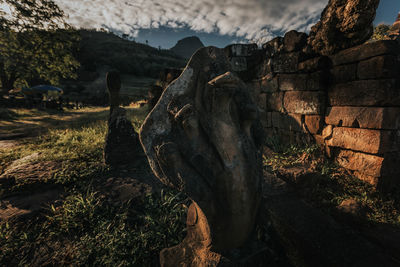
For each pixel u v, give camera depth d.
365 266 1.63
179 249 1.74
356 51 2.93
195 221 1.71
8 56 17.05
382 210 2.47
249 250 1.64
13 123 9.43
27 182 3.14
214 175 1.30
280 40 4.20
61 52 18.41
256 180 1.43
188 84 1.45
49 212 2.70
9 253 2.14
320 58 3.40
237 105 1.51
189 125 1.30
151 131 1.47
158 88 5.35
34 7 15.86
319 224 2.07
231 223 1.36
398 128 2.79
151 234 2.36
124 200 2.88
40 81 28.69
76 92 35.25
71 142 5.32
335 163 3.32
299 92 3.84
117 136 3.86
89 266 2.05
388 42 2.60
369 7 2.75
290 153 3.72
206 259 1.53
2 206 2.77
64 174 3.40
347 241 1.87
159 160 1.39
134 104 16.17
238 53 5.06
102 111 13.95
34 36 17.02
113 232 2.41
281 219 2.19
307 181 2.77
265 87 4.64
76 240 2.33
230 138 1.33
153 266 2.11
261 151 1.74
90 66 47.97
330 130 3.38
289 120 4.11
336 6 3.08
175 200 2.91
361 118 2.91
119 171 3.72
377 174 2.77
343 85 3.17
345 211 2.27
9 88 19.16
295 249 2.00
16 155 4.71
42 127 8.45
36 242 2.27
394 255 1.81
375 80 2.72
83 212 2.61
